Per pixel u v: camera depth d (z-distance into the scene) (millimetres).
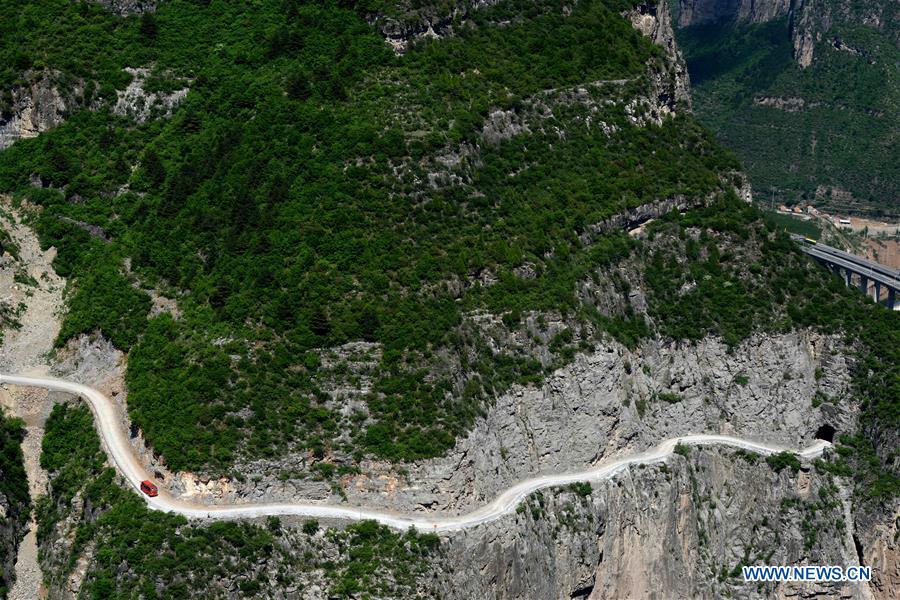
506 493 172750
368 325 171250
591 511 177750
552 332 182875
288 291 175250
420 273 178125
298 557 157875
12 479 171000
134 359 176625
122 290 186250
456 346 173375
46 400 178375
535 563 169375
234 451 163500
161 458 164375
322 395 167375
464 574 161250
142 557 155000
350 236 180125
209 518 159000
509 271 184500
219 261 182125
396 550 158875
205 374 168500
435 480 164000
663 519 187750
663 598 187750
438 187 188750
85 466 169000
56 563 163375
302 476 163125
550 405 180250
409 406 167250
